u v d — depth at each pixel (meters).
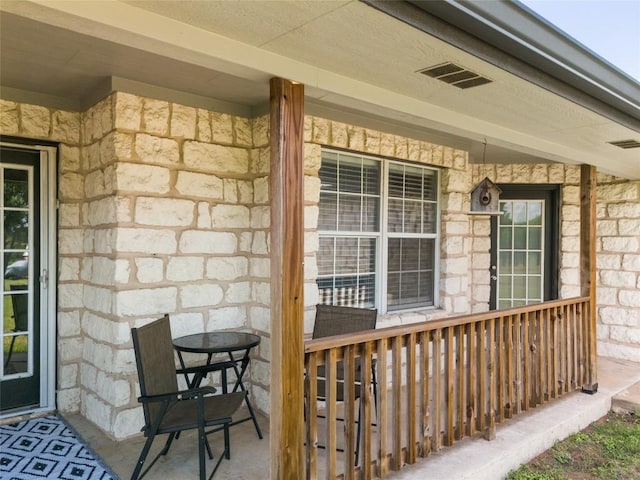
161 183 3.47
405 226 4.89
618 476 3.13
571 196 5.86
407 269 4.93
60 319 3.71
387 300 4.73
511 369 3.57
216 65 2.05
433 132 4.81
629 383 4.67
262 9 1.75
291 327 2.25
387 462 2.74
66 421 3.57
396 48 2.07
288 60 2.19
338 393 3.09
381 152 4.46
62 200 3.71
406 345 2.86
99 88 3.43
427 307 5.09
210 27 1.90
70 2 1.62
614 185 5.69
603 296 5.77
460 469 2.80
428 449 2.96
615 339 5.67
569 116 3.05
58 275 3.72
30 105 3.53
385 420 2.70
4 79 3.29
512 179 6.01
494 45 2.13
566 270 5.86
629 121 3.24
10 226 3.61
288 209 2.22
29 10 1.59
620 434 3.77
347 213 4.40
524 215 6.12
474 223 6.13
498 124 3.28
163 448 3.09
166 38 1.83
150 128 3.41
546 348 3.99
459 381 3.16
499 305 6.17
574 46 2.33
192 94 3.62
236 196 3.90
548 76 2.45
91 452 3.05
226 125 3.83
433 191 5.17
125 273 3.31
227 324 3.86
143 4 1.72
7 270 3.59
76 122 3.74
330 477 2.46
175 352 3.63
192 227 3.65
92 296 3.65
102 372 3.45
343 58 2.20
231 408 2.77
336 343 2.47
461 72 2.35
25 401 3.66
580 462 3.30
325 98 2.46
